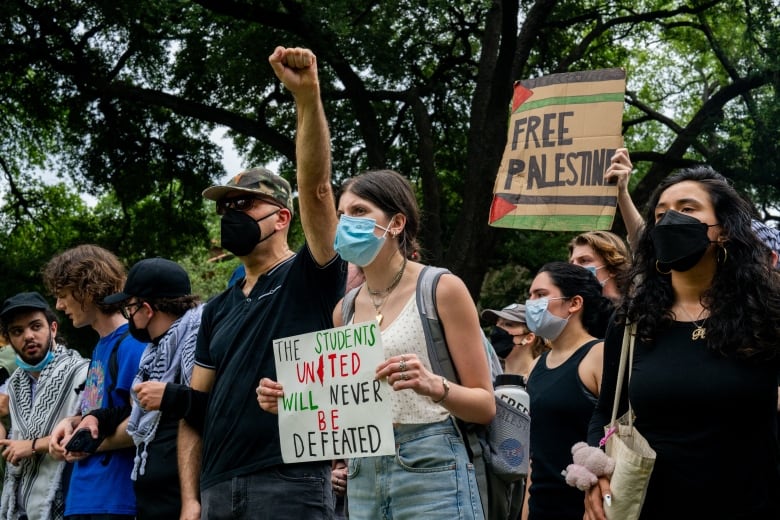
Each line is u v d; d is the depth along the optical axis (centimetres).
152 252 2070
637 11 2139
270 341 372
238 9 1633
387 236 329
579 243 510
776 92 1692
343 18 1602
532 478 409
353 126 1900
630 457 287
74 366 555
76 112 1959
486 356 319
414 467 304
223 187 388
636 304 307
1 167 2130
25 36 1856
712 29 2131
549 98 488
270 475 359
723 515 277
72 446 445
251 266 401
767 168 1722
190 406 393
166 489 424
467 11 1908
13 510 546
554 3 1748
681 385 284
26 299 557
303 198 363
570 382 401
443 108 2052
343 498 476
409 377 288
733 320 282
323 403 317
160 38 1814
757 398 278
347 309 343
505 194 491
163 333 450
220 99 1958
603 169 469
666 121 2117
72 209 2191
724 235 296
